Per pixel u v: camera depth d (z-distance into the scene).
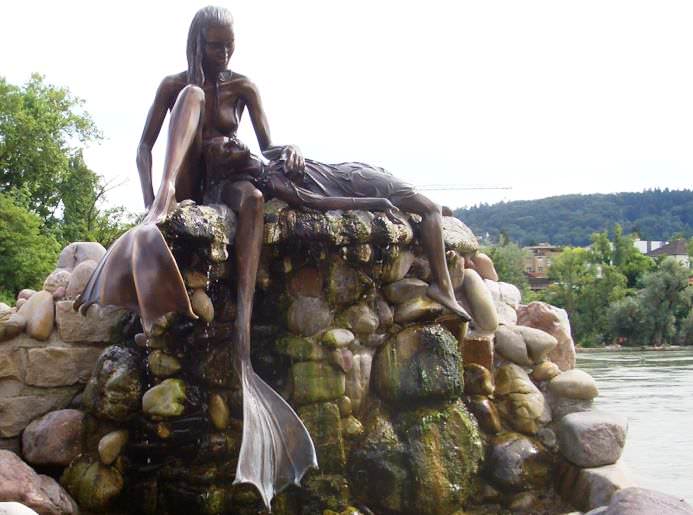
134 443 5.74
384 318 6.04
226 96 6.17
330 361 5.78
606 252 90.81
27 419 6.17
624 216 170.75
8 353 6.20
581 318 81.12
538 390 6.66
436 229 6.16
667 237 165.50
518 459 6.24
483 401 6.40
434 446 5.82
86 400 5.99
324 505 5.61
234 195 5.64
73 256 7.02
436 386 5.93
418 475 5.73
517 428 6.49
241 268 5.53
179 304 4.95
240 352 5.44
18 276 32.22
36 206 41.06
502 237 95.75
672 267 73.81
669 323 72.69
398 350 6.00
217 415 5.59
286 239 5.78
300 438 5.32
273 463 5.19
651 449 9.41
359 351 5.94
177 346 5.61
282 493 5.57
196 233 5.29
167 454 5.63
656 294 72.69
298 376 5.73
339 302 5.88
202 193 5.99
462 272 6.74
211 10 6.07
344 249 5.82
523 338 6.79
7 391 6.17
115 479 5.73
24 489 5.29
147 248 5.00
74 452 5.90
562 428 6.39
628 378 22.23
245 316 5.48
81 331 6.37
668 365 31.31
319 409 5.72
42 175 40.31
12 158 39.62
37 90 41.50
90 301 5.30
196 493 5.48
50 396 6.25
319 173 6.12
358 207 5.92
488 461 6.27
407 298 6.12
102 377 5.86
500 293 7.48
